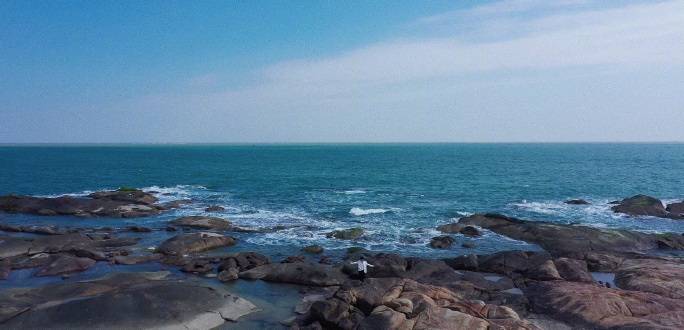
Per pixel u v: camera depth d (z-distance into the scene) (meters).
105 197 51.59
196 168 109.12
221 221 39.72
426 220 43.16
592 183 73.12
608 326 18.16
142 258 28.92
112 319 17.88
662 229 39.97
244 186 70.88
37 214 45.38
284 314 20.47
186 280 24.47
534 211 48.66
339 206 51.31
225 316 19.62
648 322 17.78
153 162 134.12
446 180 78.38
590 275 24.88
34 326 17.20
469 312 18.75
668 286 22.38
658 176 83.25
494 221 38.53
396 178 82.38
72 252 29.83
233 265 26.89
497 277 25.89
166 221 42.50
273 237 36.00
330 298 19.41
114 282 22.94
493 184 72.12
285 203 53.66
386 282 21.17
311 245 33.28
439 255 31.41
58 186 70.88
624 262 27.75
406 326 17.16
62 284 22.05
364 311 19.02
